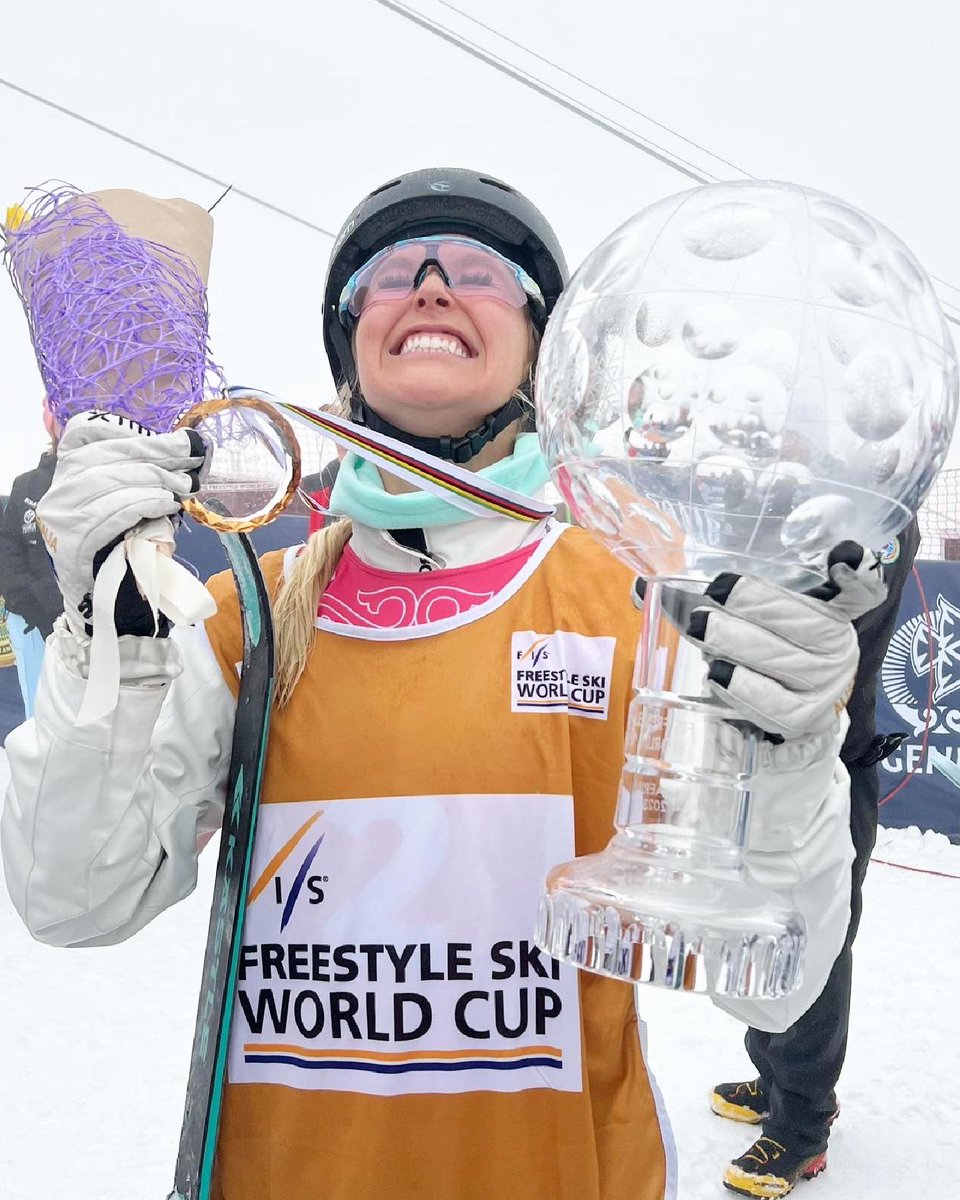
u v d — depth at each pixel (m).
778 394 0.70
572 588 1.13
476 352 1.22
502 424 1.25
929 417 0.74
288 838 1.08
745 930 0.67
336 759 1.08
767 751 0.83
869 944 3.58
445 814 1.05
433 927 1.03
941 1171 2.20
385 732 1.08
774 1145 2.11
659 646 0.77
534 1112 0.99
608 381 0.75
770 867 0.88
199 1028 1.05
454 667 1.10
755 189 0.79
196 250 0.97
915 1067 2.67
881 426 0.71
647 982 0.66
